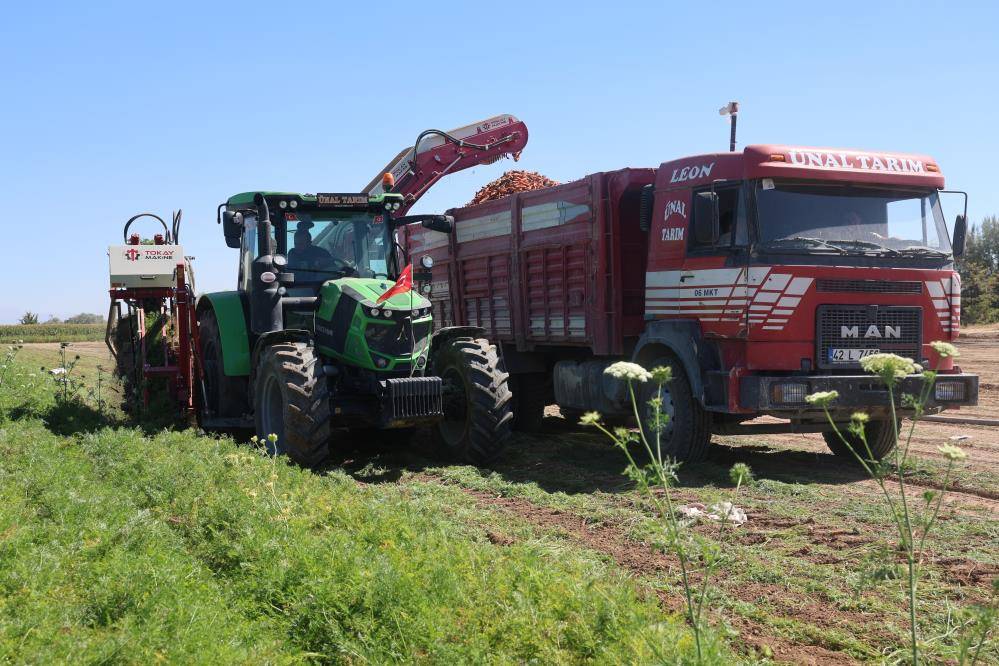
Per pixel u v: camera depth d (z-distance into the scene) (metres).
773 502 6.75
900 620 4.22
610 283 9.23
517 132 13.60
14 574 4.18
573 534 5.83
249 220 9.35
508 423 8.53
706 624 3.94
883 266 8.04
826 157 8.03
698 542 5.49
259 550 4.65
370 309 8.23
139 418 10.48
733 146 9.66
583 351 10.41
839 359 7.84
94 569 4.36
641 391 9.01
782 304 7.70
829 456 9.18
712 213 7.80
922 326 8.12
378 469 8.40
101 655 3.41
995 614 3.31
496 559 4.77
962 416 11.87
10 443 7.70
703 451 8.41
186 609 3.87
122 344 11.91
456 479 7.84
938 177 8.44
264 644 3.66
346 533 5.17
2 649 3.38
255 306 8.55
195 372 10.48
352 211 9.19
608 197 9.16
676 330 8.45
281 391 7.91
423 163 13.14
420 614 3.87
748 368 7.75
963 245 8.51
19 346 13.45
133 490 6.28
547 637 3.76
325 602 3.95
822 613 4.35
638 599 4.45
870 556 5.20
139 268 10.89
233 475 6.45
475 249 11.83
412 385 8.13
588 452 9.37
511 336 11.09
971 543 5.52
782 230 7.85
